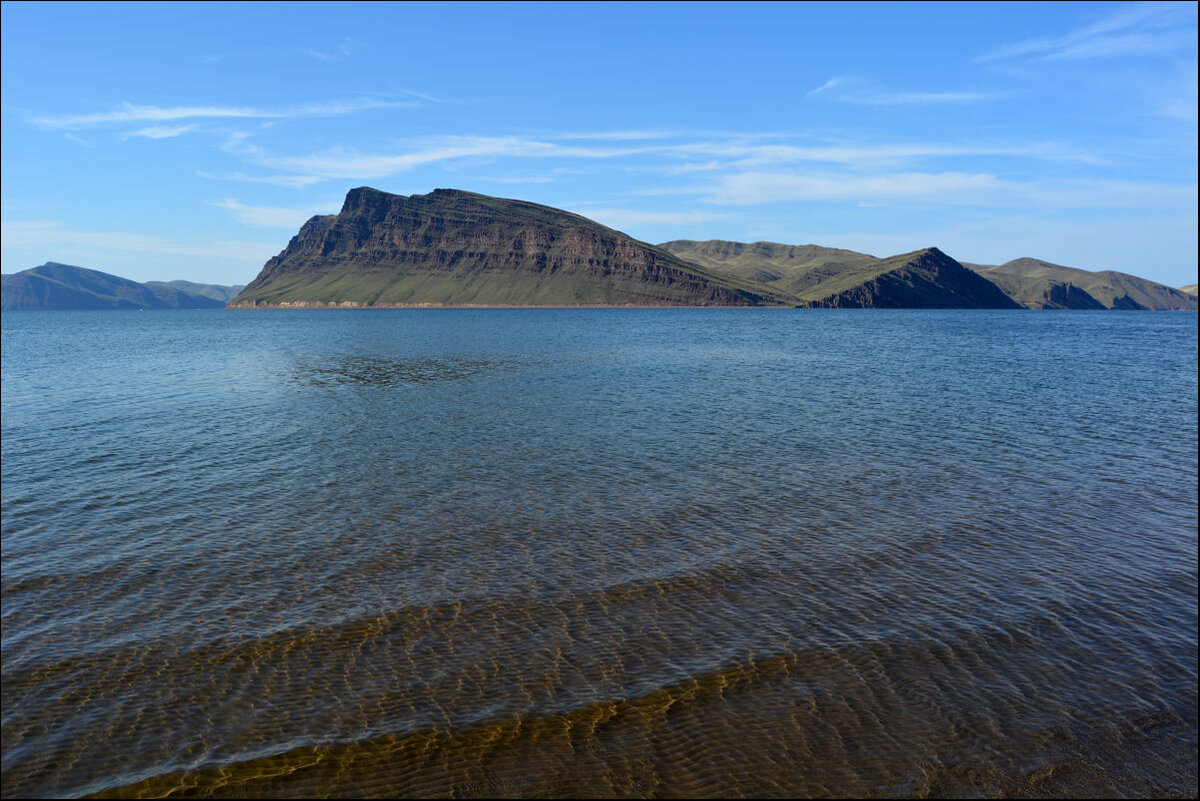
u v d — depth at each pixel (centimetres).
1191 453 3494
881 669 1550
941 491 2834
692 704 1440
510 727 1376
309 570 2078
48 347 12888
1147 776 1236
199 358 9781
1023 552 2180
